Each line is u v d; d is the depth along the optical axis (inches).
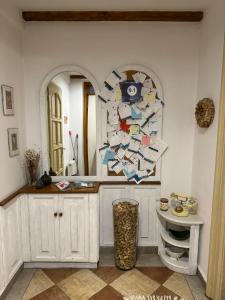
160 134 97.1
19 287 81.9
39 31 92.7
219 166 71.3
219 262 71.9
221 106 70.3
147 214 100.8
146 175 99.1
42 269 91.8
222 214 70.2
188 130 97.6
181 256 96.4
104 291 80.2
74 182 97.3
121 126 97.0
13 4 81.6
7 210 78.6
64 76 96.3
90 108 97.2
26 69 94.3
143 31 92.9
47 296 77.9
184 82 95.1
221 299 72.6
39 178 97.4
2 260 75.5
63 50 93.5
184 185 100.2
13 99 84.8
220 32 74.0
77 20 90.4
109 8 86.1
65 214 88.6
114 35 93.0
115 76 94.3
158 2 81.7
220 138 70.7
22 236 89.7
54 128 99.3
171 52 93.7
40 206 88.6
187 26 92.7
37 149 98.1
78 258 91.0
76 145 99.5
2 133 76.9
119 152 98.3
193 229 86.0
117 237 90.4
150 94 95.1
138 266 94.0
